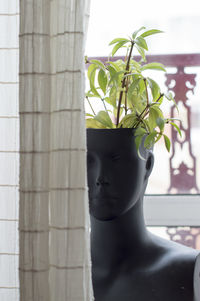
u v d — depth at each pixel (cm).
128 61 117
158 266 115
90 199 116
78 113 103
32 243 103
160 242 123
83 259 102
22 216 104
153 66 119
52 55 109
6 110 118
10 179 118
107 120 114
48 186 106
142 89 118
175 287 111
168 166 173
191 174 172
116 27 176
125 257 120
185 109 173
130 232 120
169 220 165
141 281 115
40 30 105
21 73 105
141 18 176
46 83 106
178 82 173
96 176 115
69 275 101
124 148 112
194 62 173
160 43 175
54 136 107
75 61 104
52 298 105
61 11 106
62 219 102
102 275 121
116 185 113
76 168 103
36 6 105
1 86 118
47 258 104
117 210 114
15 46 118
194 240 167
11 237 118
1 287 118
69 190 102
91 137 113
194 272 111
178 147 173
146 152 119
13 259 117
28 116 105
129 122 116
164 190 173
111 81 112
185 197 166
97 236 123
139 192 117
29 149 104
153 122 113
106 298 117
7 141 118
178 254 116
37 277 102
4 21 118
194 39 174
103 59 175
